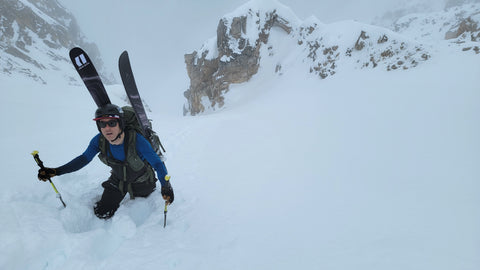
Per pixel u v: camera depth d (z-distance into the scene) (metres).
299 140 6.20
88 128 8.95
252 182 3.74
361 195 2.95
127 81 2.34
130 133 2.31
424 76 12.42
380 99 9.88
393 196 2.83
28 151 5.50
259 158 5.02
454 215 2.27
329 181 3.51
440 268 1.65
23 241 1.87
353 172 3.76
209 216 2.72
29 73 26.14
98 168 4.47
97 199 2.82
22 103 11.56
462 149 4.01
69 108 12.91
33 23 38.09
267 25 35.06
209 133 8.68
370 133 5.86
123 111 2.31
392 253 1.86
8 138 6.70
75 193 3.15
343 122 7.53
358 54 21.11
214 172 4.37
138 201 2.78
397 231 2.14
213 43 36.94
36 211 2.26
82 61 2.13
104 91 2.26
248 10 34.62
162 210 2.73
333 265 1.81
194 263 1.93
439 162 3.69
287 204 2.92
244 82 34.38
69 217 2.34
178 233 2.33
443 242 1.92
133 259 1.92
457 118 5.66
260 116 12.23
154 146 2.60
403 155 4.21
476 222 2.10
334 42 24.16
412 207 2.52
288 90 25.23
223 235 2.35
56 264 1.85
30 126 8.37
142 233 2.26
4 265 1.68
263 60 34.56
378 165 3.93
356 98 11.46
